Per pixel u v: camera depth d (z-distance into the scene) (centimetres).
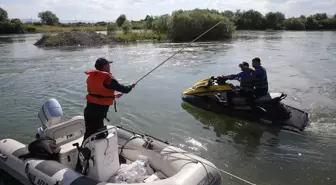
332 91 966
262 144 590
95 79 377
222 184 451
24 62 1647
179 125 695
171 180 352
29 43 2942
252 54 1864
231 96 753
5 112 798
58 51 2172
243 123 704
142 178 391
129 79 1202
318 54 1833
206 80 827
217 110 772
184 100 836
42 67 1485
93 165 371
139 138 470
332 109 774
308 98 886
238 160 527
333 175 472
